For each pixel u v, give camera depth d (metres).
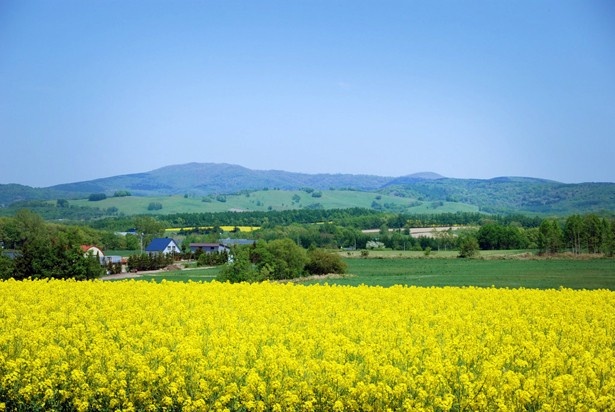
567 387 17.33
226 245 144.00
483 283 66.25
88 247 111.25
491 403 16.97
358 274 83.62
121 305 30.17
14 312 27.62
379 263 104.25
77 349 20.59
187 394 18.42
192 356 19.67
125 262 101.00
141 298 31.95
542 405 16.38
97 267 67.31
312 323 25.05
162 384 18.58
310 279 76.62
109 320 25.94
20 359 19.28
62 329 22.89
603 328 25.16
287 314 28.17
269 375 18.77
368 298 33.56
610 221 118.50
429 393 17.42
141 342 21.75
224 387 18.27
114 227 187.50
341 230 158.50
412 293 36.09
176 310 28.55
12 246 125.75
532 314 28.59
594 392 17.48
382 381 17.98
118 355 19.83
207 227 194.62
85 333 22.91
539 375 17.97
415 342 22.48
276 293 35.50
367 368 19.16
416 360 19.48
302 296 34.72
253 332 23.53
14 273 64.44
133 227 186.38
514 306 30.77
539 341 21.80
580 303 31.06
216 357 20.05
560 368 19.11
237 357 20.06
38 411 18.61
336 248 147.00
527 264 94.50
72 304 28.67
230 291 36.22
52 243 66.50
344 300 32.97
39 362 19.17
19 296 32.88
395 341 22.33
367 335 22.70
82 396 18.78
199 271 90.38
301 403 17.72
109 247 150.12
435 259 112.88
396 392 17.28
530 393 16.94
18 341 21.75
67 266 65.12
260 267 75.81
